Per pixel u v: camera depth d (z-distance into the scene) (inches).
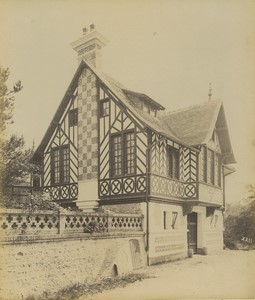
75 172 527.8
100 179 490.9
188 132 551.8
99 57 519.8
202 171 541.0
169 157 514.9
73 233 347.6
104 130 498.6
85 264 357.4
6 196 427.5
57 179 556.1
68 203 525.3
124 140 476.4
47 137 566.9
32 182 558.3
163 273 408.8
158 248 458.6
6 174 428.1
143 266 433.1
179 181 509.4
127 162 472.1
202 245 555.8
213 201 562.6
